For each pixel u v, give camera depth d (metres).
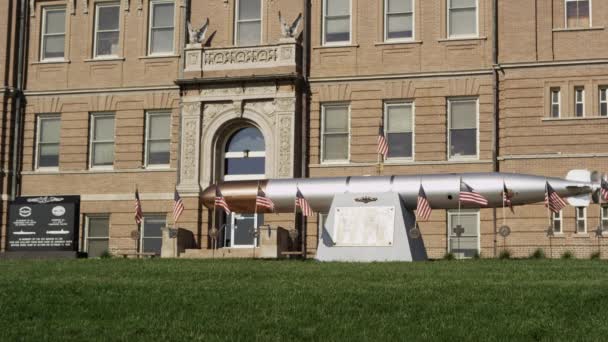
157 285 22.86
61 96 46.50
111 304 20.23
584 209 38.66
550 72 39.75
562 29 39.88
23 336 17.64
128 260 33.88
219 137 43.69
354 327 17.75
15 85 46.81
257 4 44.56
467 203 34.12
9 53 46.88
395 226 33.47
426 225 41.06
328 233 34.12
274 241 39.69
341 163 42.53
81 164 45.91
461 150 41.59
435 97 41.94
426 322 18.09
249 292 21.36
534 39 40.06
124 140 45.41
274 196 36.19
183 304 20.05
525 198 34.03
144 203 44.47
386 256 33.16
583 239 38.44
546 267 27.31
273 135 42.59
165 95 45.16
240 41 44.50
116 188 45.16
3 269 28.64
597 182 34.06
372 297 20.36
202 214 43.00
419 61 42.34
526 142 39.56
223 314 19.00
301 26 43.69
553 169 39.06
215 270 26.75
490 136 40.94
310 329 17.62
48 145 46.78
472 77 41.56
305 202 35.59
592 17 39.81
